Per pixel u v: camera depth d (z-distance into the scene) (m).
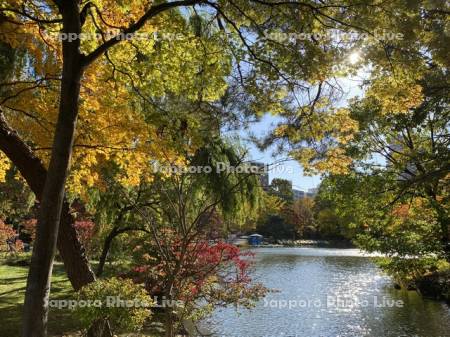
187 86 7.11
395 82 6.32
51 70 7.38
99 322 6.09
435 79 10.35
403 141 14.77
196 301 9.46
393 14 5.33
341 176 13.38
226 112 6.75
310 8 5.68
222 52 6.79
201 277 8.20
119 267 16.12
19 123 8.02
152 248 11.18
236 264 9.33
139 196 11.01
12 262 24.48
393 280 20.78
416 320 12.93
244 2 5.98
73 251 7.02
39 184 6.81
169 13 6.87
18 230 28.69
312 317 13.20
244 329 11.56
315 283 20.39
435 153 11.55
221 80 6.80
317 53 5.80
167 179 7.97
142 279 10.30
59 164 4.57
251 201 9.56
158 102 8.00
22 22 6.59
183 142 6.88
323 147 7.30
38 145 8.03
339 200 14.39
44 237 4.45
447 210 12.16
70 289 14.11
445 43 6.60
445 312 13.88
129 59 7.46
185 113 6.82
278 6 5.88
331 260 32.88
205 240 8.56
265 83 6.48
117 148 7.53
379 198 13.29
